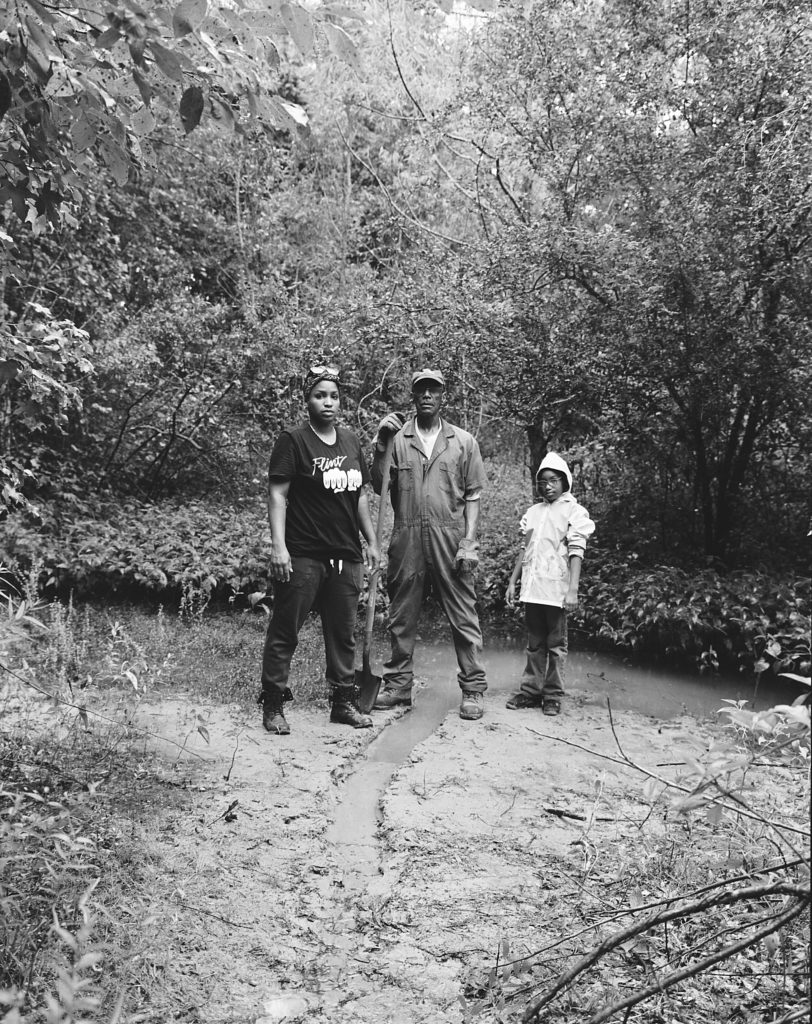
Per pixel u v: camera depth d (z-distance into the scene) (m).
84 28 2.40
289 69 16.28
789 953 2.43
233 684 5.75
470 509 5.59
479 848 3.42
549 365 8.51
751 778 4.04
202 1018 2.32
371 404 10.33
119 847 3.14
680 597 7.10
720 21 7.40
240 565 8.73
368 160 16.38
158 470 11.29
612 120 7.93
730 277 7.08
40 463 9.66
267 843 3.42
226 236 15.40
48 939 2.44
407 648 5.67
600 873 3.16
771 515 8.34
